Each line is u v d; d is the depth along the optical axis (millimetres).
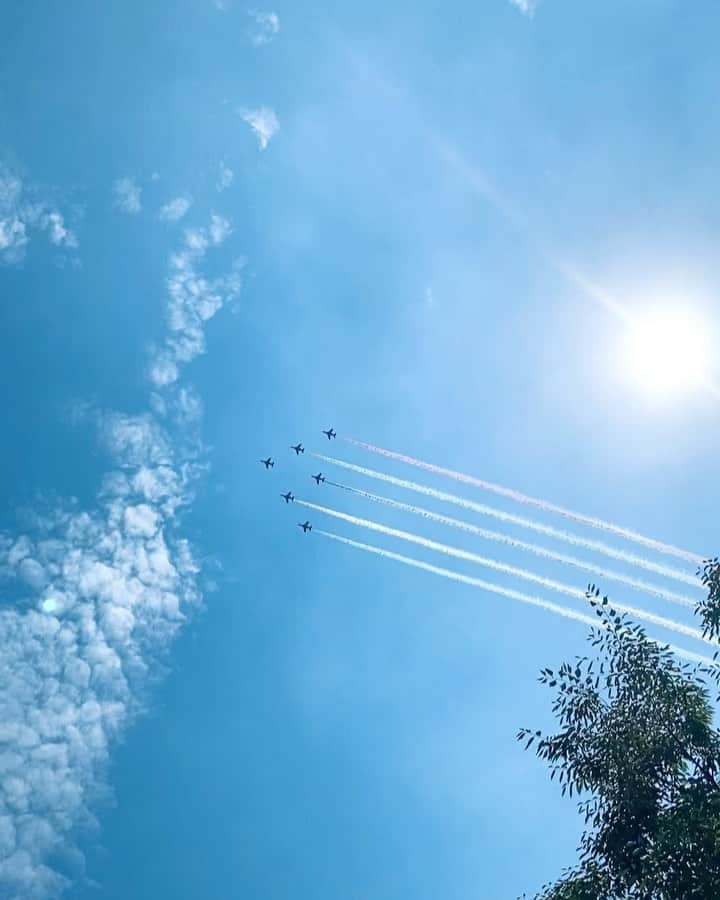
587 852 29016
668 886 26047
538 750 30359
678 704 29000
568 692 30562
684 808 27047
